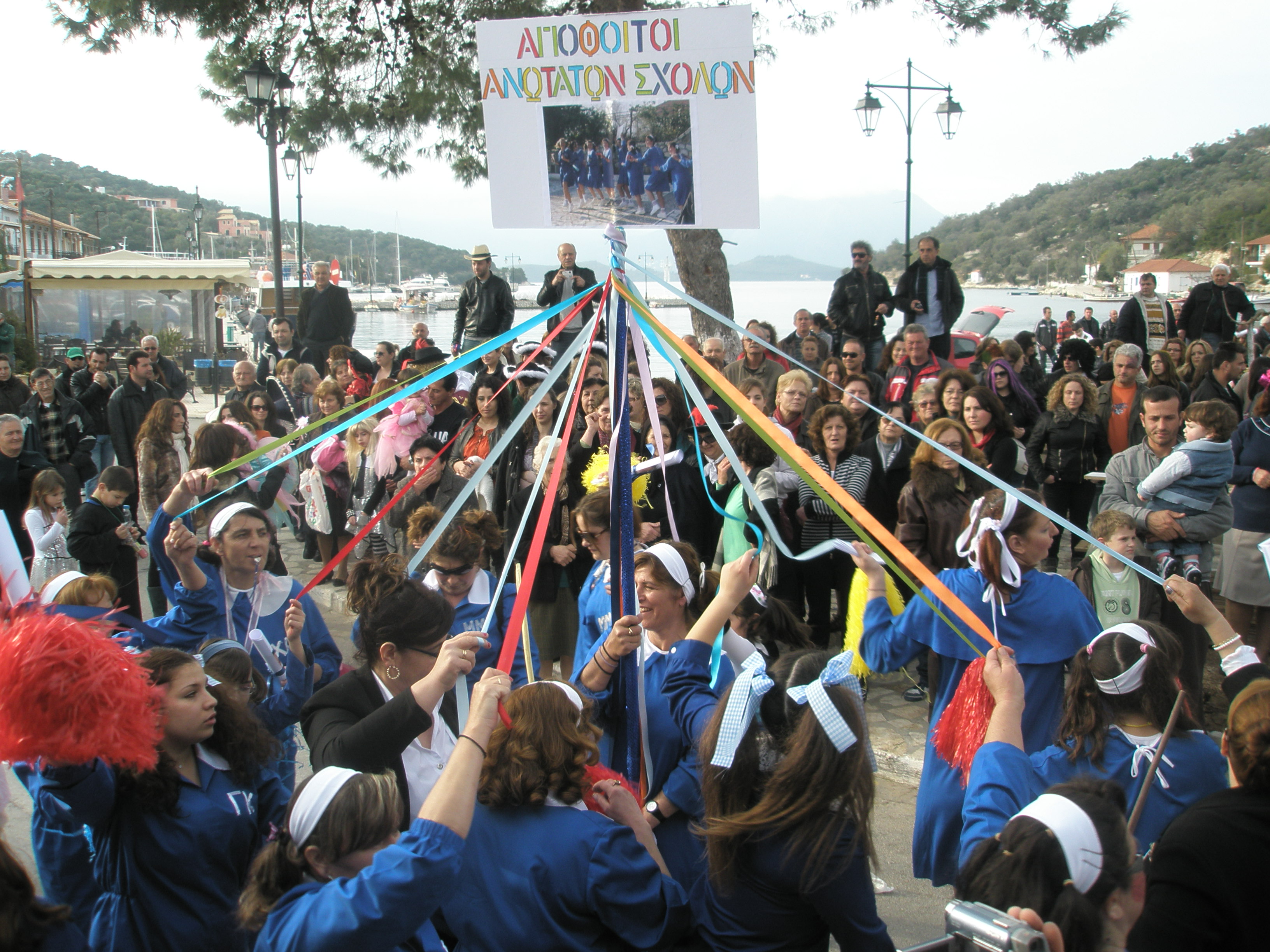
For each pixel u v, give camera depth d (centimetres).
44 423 917
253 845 252
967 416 564
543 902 200
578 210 273
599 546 364
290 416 906
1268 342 1187
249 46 1180
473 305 1049
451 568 357
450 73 1135
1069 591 303
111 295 2200
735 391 248
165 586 378
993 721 223
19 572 251
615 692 284
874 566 309
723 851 198
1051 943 152
